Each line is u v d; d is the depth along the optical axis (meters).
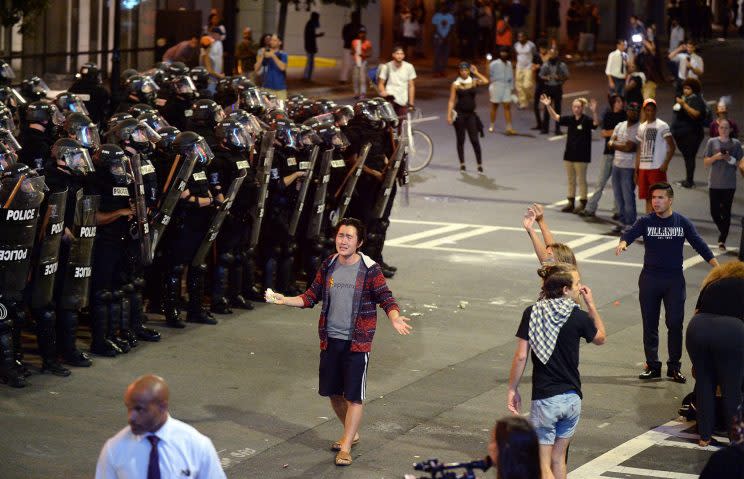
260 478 19.11
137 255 25.16
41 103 25.09
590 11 110.06
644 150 40.19
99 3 60.19
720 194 38.91
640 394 24.53
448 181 50.84
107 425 21.11
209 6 75.50
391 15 97.56
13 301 22.30
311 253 31.19
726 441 21.75
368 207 32.81
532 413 17.92
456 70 91.00
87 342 26.03
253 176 28.53
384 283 20.02
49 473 18.83
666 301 25.23
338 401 20.69
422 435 21.47
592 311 18.44
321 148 30.36
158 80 32.38
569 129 44.75
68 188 23.05
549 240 21.80
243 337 27.20
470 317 30.11
